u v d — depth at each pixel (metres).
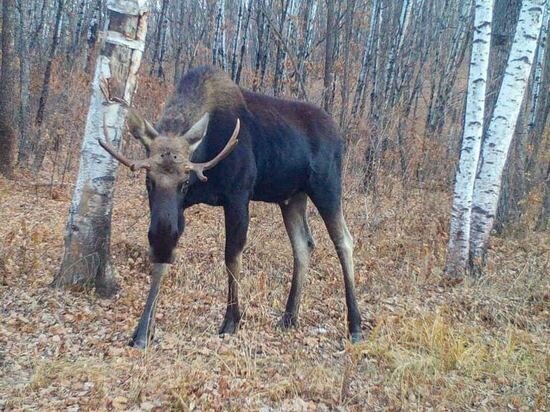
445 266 8.39
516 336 6.07
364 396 4.60
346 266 6.21
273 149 5.87
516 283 7.71
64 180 13.61
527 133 14.99
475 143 8.19
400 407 4.52
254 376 4.66
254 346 5.27
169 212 4.54
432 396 4.75
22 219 9.02
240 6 19.30
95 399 4.11
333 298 6.91
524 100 12.28
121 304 6.03
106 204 6.16
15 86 14.19
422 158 13.83
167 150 4.72
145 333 5.08
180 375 4.46
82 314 5.60
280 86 15.25
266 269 7.60
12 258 6.79
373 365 5.22
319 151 6.28
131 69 6.05
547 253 9.94
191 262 7.52
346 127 13.00
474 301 7.06
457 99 20.91
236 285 5.64
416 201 11.79
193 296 6.47
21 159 14.52
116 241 7.75
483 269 8.35
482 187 8.59
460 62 21.08
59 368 4.52
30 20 19.83
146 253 7.43
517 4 11.76
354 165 11.76
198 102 5.40
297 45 17.58
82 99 15.45
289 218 6.43
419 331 5.75
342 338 5.96
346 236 6.37
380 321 5.99
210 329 5.70
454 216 8.27
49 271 6.67
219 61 18.73
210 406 4.12
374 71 17.88
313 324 6.23
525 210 11.77
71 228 6.15
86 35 20.33
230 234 5.58
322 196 6.32
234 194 5.54
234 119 5.60
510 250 10.20
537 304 7.20
